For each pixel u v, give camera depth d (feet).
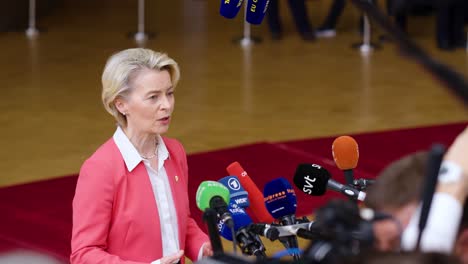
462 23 53.62
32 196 29.78
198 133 37.24
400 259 6.00
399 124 38.78
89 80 45.62
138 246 15.44
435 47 53.93
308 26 55.62
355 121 39.27
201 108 40.86
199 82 45.44
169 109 15.31
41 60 49.42
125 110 15.31
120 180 15.23
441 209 7.23
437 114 40.29
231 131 37.58
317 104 41.91
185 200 16.07
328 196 29.25
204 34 56.70
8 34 55.11
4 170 32.55
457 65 50.21
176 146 16.19
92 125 38.24
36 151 34.83
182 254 14.88
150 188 15.47
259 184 31.53
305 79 46.42
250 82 45.73
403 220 7.25
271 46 53.72
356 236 6.81
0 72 46.68
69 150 35.04
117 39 55.01
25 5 57.82
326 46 53.72
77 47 52.60
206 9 63.72
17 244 26.11
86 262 14.98
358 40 55.11
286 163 33.45
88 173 15.28
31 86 44.24
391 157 34.50
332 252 6.79
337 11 56.59
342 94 43.62
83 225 15.15
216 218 10.84
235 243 11.58
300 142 35.88
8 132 37.14
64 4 63.41
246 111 40.60
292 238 12.67
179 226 15.84
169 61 15.29
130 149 15.37
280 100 42.50
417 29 58.13
